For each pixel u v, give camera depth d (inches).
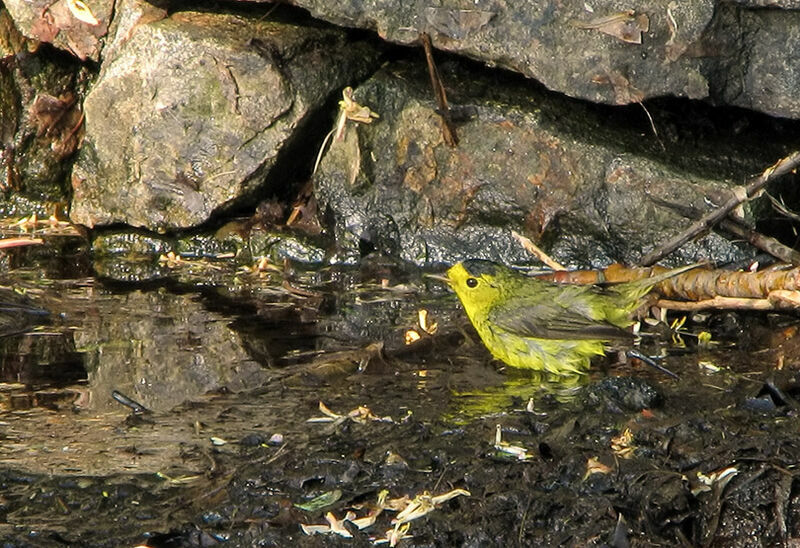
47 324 487.5
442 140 547.2
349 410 410.9
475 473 361.7
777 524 351.9
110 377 435.8
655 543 337.7
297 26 560.7
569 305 458.0
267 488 355.3
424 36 520.4
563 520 342.0
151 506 345.1
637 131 540.4
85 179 573.9
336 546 329.1
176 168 560.7
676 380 437.4
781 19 488.4
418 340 477.7
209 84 547.2
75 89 606.5
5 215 610.9
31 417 401.7
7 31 592.4
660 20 488.4
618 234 538.9
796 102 496.1
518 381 444.1
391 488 355.3
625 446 381.1
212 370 443.2
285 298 522.9
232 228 574.2
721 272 488.4
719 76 498.6
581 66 503.5
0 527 333.7
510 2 504.1
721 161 530.6
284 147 558.3
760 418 402.3
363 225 564.7
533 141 537.6
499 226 554.9
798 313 491.2
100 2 569.9
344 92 552.1
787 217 532.1
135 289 531.8
